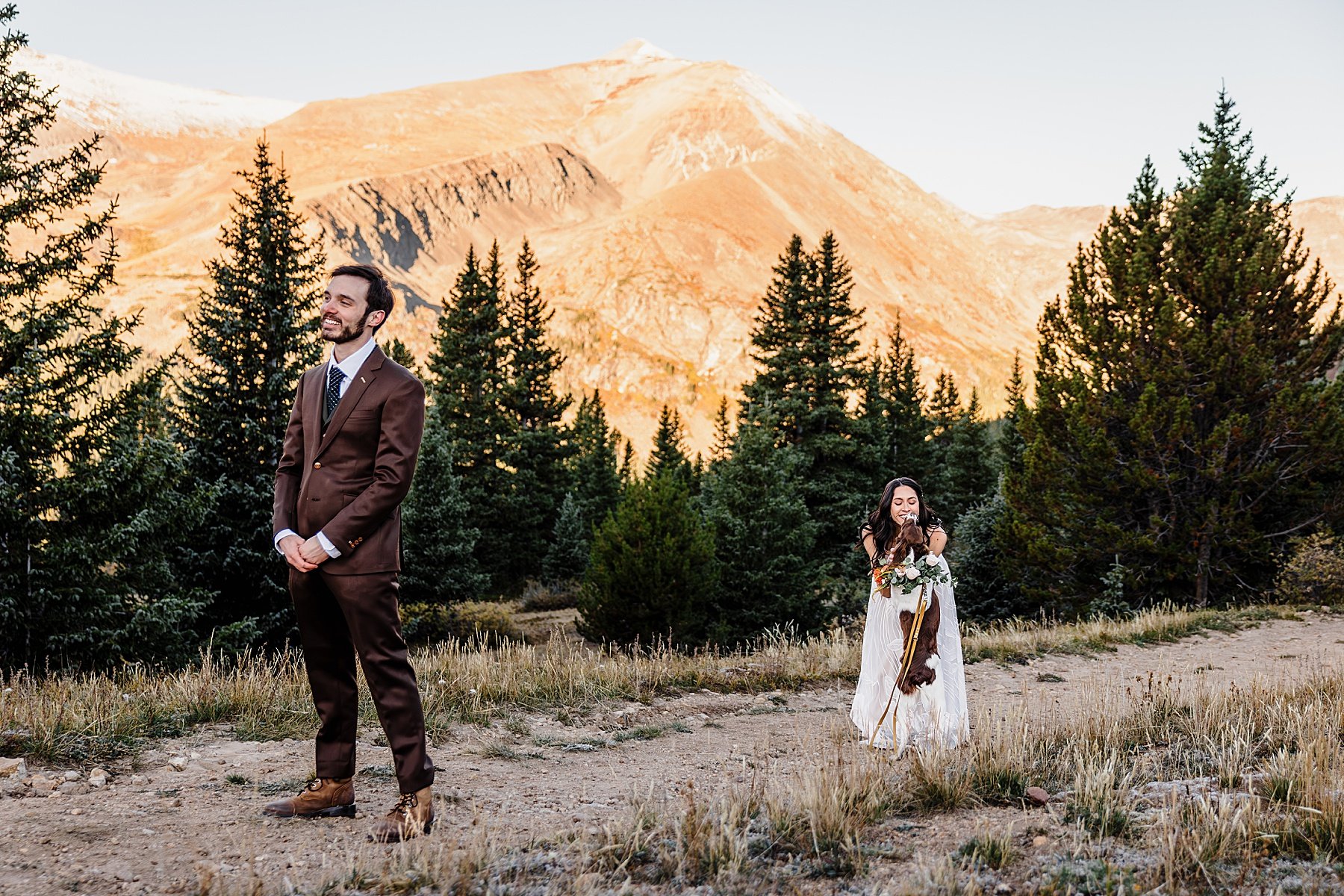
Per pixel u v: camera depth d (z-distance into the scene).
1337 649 11.30
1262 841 3.52
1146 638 12.12
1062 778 4.69
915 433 46.34
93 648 13.27
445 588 26.52
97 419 14.57
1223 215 19.92
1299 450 18.94
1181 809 3.84
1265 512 19.97
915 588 5.71
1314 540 18.33
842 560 32.34
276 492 3.86
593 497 53.75
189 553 18.11
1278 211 20.72
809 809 3.90
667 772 5.39
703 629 21.66
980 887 3.21
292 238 19.98
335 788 4.04
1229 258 19.59
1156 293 20.20
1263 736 5.33
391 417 3.63
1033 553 21.61
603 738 6.33
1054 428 22.42
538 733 6.29
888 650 5.82
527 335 45.25
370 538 3.65
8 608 12.52
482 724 6.39
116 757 4.92
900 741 5.52
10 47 14.44
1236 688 6.82
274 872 3.32
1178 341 19.59
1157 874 3.26
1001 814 4.18
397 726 3.77
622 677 8.07
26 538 13.03
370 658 3.71
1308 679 7.81
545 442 44.59
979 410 46.09
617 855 3.55
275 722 5.86
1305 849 3.49
